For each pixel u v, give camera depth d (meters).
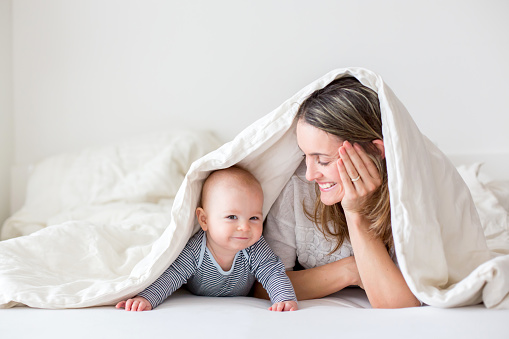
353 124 1.16
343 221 1.34
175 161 2.57
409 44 2.73
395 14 2.73
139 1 2.91
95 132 2.96
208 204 1.28
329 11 2.78
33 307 1.15
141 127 2.94
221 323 1.00
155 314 1.07
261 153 1.31
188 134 2.71
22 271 1.26
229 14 2.86
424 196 1.10
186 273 1.29
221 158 1.25
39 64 2.98
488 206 1.91
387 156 1.10
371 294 1.19
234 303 1.22
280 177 1.36
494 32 2.68
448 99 2.73
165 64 2.91
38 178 2.66
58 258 1.37
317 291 1.34
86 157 2.70
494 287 0.99
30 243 1.38
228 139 2.90
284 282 1.28
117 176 2.57
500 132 2.70
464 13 2.69
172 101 2.92
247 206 1.27
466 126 2.72
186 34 2.89
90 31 2.95
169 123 2.92
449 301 1.02
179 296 1.32
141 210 2.29
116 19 2.93
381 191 1.20
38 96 2.98
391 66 2.75
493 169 2.66
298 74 2.83
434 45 2.72
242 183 1.28
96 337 0.92
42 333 0.95
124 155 2.67
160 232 1.68
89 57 2.96
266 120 1.24
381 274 1.18
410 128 1.13
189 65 2.90
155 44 2.92
